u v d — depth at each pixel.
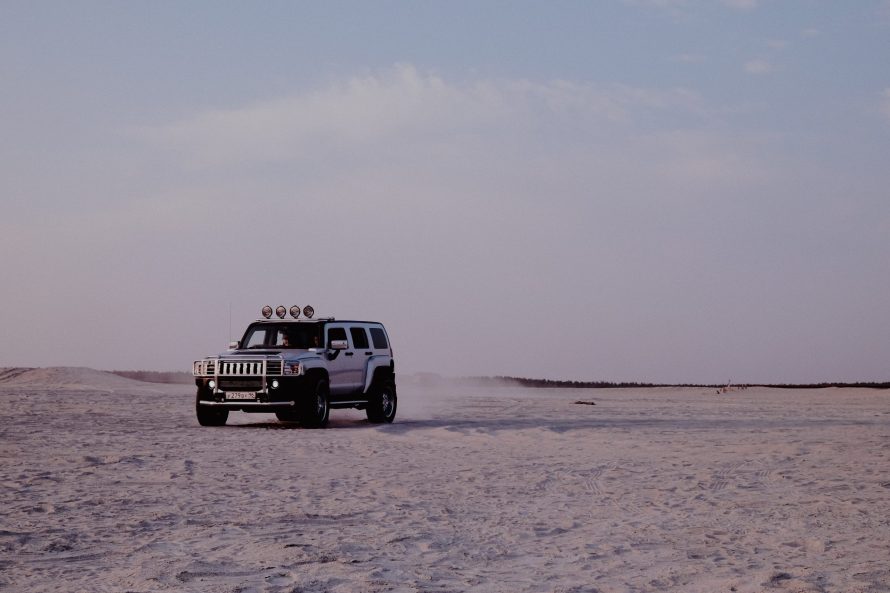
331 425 21.23
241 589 5.80
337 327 21.08
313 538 7.57
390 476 11.84
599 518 8.80
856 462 13.32
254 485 10.80
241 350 20.44
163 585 5.90
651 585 6.05
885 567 6.57
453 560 6.82
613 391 55.03
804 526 8.32
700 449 15.58
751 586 5.97
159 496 9.84
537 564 6.71
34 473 11.50
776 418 25.78
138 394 36.34
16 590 5.79
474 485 11.10
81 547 7.14
